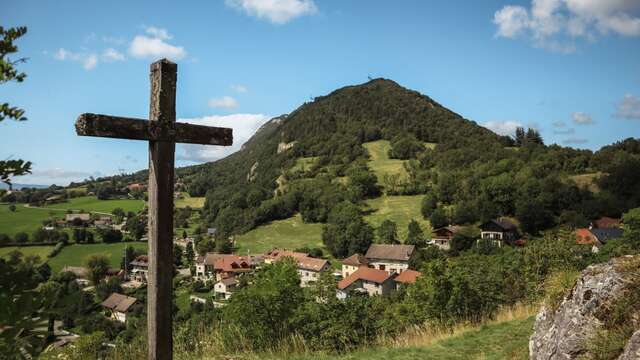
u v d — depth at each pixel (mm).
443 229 88438
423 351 10594
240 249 104500
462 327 13016
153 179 5207
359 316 12359
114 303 58844
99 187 187625
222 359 9711
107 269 87250
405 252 83062
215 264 89375
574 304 7016
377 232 97250
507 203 93500
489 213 89562
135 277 86625
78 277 81938
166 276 5199
